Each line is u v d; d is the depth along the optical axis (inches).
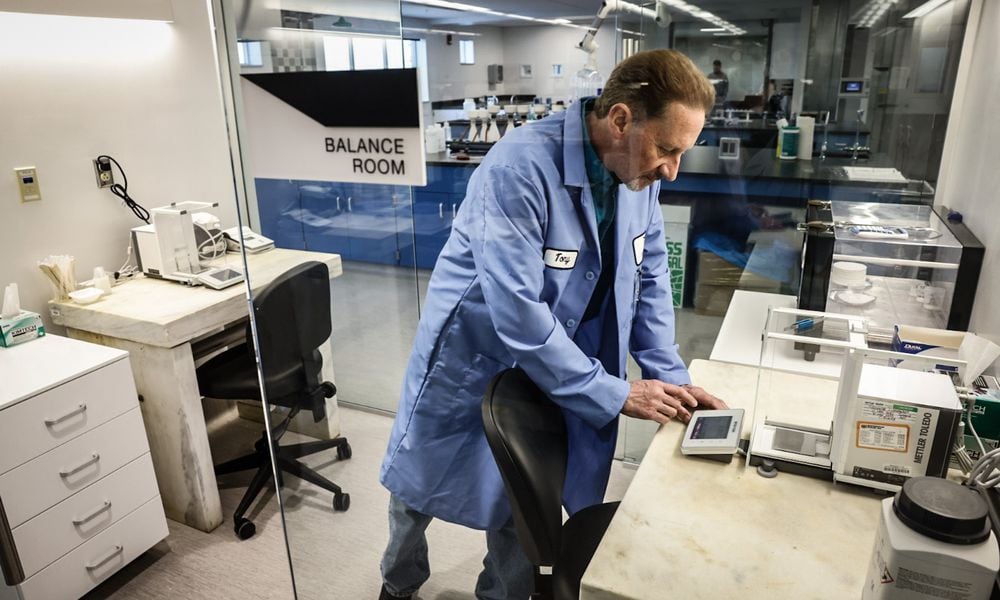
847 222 68.3
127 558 71.9
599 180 44.9
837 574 33.1
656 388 48.6
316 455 55.5
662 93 41.3
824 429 44.4
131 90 89.1
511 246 44.4
